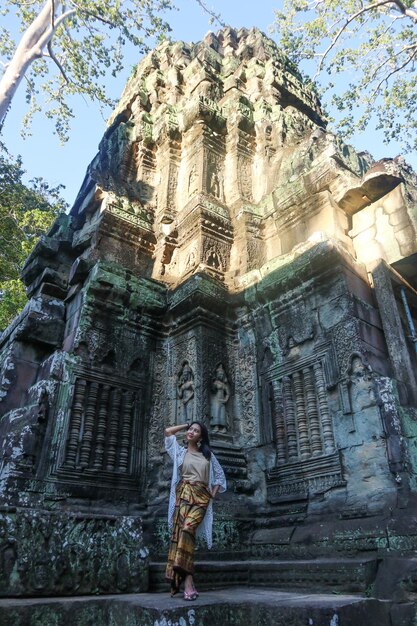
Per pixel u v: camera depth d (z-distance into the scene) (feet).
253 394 22.65
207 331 23.73
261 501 20.06
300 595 11.98
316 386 19.89
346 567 13.03
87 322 22.85
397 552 13.91
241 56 42.45
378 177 22.62
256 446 21.35
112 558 13.35
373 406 17.40
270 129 34.47
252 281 24.66
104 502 19.65
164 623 9.27
